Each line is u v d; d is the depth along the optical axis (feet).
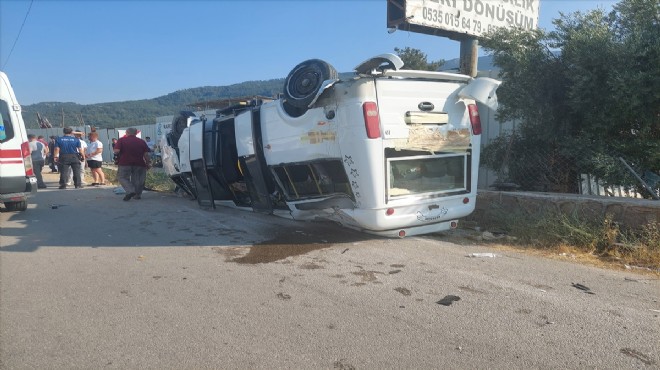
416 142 20.12
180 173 36.47
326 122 20.56
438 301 14.71
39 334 12.87
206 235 24.06
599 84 23.95
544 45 27.17
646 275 17.20
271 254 20.24
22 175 29.63
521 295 15.12
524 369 10.74
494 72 33.14
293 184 23.75
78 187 48.39
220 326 13.14
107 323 13.47
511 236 22.67
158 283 16.75
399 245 21.39
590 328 12.69
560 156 26.94
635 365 10.82
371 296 15.20
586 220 21.72
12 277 17.71
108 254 20.76
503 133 30.30
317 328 12.92
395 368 10.85
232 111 30.14
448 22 30.96
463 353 11.48
